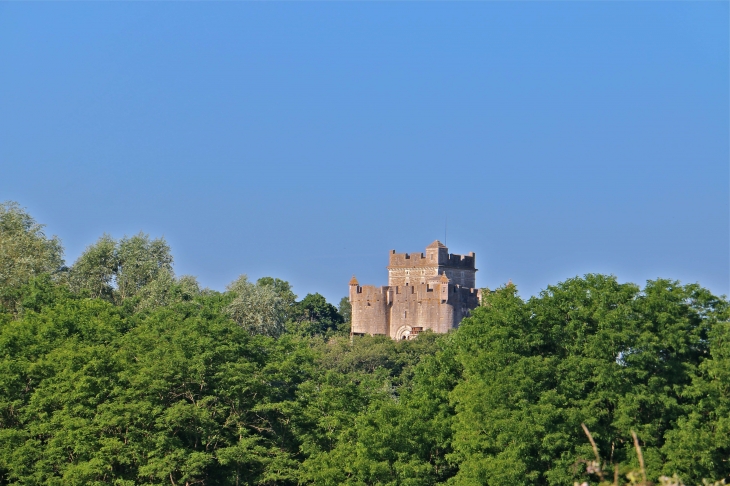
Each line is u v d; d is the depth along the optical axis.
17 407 127.62
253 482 123.62
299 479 120.31
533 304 123.69
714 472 107.62
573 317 121.06
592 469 50.19
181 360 128.38
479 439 113.31
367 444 117.56
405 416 120.06
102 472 115.50
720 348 113.50
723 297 121.94
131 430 121.38
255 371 132.50
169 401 130.00
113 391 123.94
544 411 110.69
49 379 126.19
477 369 119.88
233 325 144.00
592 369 115.56
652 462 107.50
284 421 131.25
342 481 117.62
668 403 111.75
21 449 117.31
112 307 158.25
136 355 134.12
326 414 131.50
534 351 122.38
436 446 121.56
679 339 115.19
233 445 125.19
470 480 109.31
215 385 130.88
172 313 155.75
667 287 122.12
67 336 140.75
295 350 143.38
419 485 114.56
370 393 141.12
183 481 118.81
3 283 184.50
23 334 136.38
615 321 116.75
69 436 117.94
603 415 114.88
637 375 114.00
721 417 109.31
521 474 109.00
